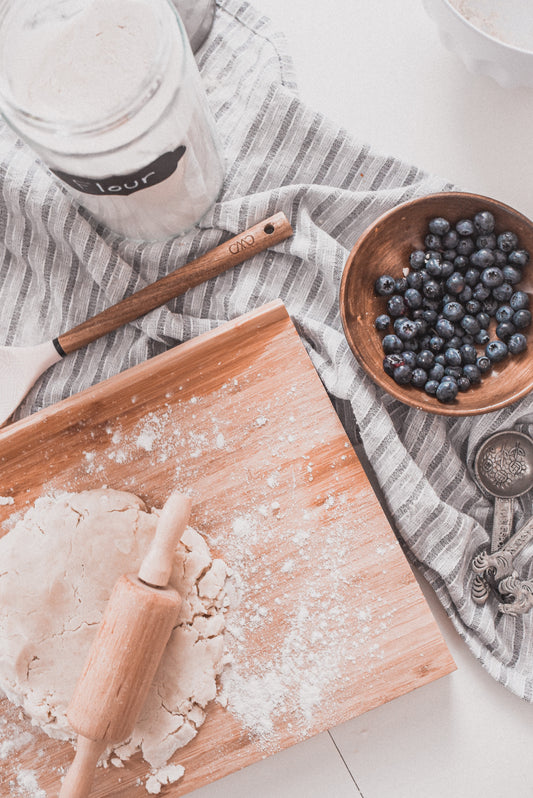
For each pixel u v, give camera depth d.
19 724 1.10
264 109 1.17
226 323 1.12
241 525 1.11
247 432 1.12
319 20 1.24
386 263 1.17
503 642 1.17
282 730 1.08
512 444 1.18
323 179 1.20
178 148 0.96
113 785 1.08
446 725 1.18
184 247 1.17
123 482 1.12
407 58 1.23
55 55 0.88
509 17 1.15
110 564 1.08
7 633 1.07
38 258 1.19
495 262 1.13
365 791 1.17
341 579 1.09
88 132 0.85
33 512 1.11
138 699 0.95
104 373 1.19
